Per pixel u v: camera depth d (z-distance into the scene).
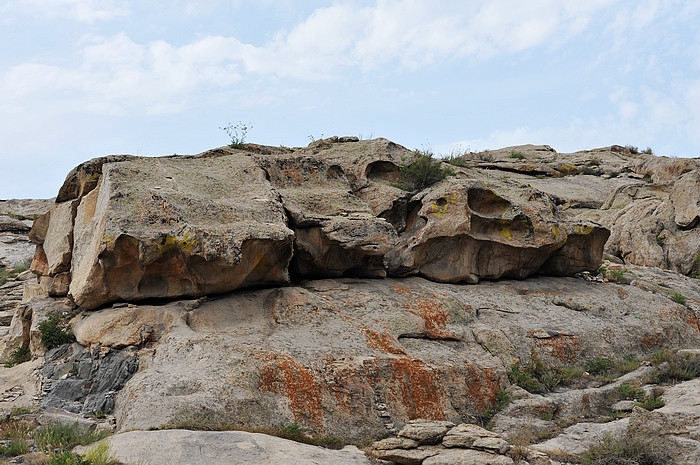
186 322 13.07
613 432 11.61
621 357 15.48
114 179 14.02
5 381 13.30
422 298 15.15
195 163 15.88
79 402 12.05
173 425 10.23
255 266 13.62
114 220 13.02
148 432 9.85
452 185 16.91
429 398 12.33
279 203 14.69
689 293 19.27
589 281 18.69
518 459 10.09
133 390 11.27
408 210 17.80
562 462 10.66
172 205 13.34
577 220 18.56
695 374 14.31
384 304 14.59
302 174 16.72
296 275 15.48
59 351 13.62
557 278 18.47
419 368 12.56
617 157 39.50
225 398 10.89
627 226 24.81
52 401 12.13
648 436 10.90
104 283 13.52
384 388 12.09
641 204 25.75
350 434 11.29
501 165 34.25
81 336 13.34
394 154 19.38
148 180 14.30
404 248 16.45
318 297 14.16
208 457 9.16
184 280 13.49
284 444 9.91
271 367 11.67
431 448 10.12
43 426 10.47
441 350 13.66
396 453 9.95
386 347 13.09
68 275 15.68
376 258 15.88
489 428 12.28
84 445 9.78
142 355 12.52
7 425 10.39
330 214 15.59
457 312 15.01
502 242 17.03
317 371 11.93
